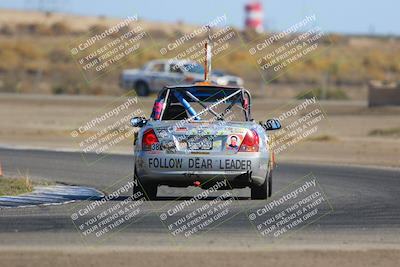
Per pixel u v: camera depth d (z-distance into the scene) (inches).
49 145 4047.7
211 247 1574.8
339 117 5728.3
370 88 6427.2
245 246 1590.8
